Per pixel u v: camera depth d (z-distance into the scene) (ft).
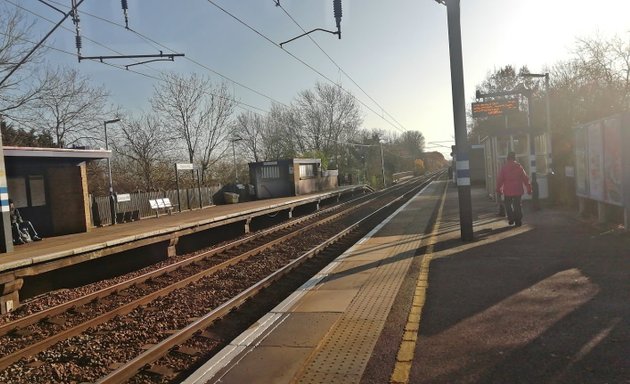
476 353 15.48
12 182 54.85
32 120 100.07
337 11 47.39
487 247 33.65
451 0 37.47
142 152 137.90
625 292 20.68
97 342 22.89
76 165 59.41
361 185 184.34
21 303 33.37
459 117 37.52
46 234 57.77
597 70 85.05
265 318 21.31
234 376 15.35
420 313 20.07
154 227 56.59
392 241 41.45
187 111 148.36
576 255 28.48
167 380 18.30
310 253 42.93
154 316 26.91
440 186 151.94
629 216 33.65
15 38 88.22
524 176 42.73
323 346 17.24
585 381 13.14
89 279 42.14
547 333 16.71
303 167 131.34
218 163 158.61
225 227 67.56
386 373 14.53
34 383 18.56
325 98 231.91
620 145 33.60
